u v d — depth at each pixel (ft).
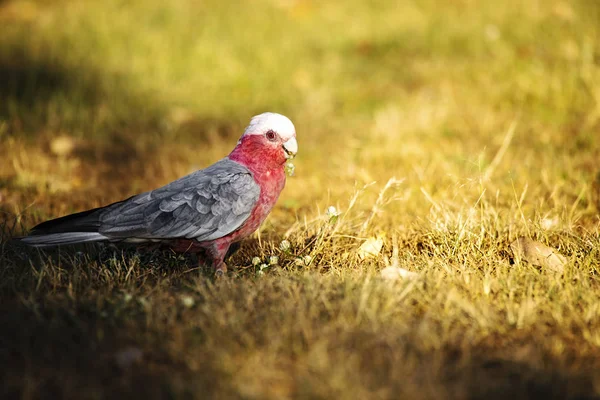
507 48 56.39
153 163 45.34
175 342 21.50
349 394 18.54
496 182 37.58
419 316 23.52
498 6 65.10
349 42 63.16
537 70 51.08
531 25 59.36
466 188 36.55
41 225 26.89
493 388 19.02
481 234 29.40
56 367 20.40
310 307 23.36
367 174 39.73
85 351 21.17
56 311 23.36
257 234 32.96
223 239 28.30
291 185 40.45
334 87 55.88
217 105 54.24
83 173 43.70
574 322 22.95
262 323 22.47
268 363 20.43
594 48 52.21
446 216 31.30
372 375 19.63
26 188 39.78
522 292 24.79
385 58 60.08
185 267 28.99
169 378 19.66
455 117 47.42
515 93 49.62
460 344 21.66
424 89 53.16
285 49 62.54
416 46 61.00
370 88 55.11
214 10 71.41
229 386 19.20
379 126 47.06
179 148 47.42
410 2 70.33
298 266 28.76
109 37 64.34
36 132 48.85
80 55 60.34
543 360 20.76
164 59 60.70
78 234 26.76
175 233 27.22
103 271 27.68
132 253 29.76
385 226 33.42
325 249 30.42
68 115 50.83
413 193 36.91
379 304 23.54
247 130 28.91
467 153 41.39
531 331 22.53
